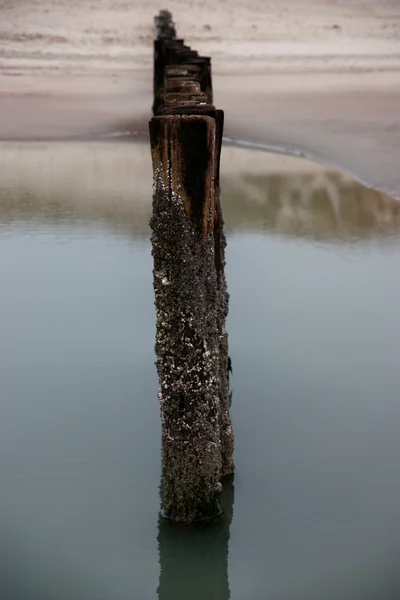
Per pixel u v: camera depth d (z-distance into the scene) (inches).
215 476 208.5
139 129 827.4
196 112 193.0
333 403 275.1
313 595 195.2
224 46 1186.0
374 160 625.3
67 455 246.4
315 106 840.9
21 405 273.0
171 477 207.8
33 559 207.9
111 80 1032.2
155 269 191.6
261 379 290.4
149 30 1238.9
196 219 187.6
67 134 803.4
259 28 1258.0
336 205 521.3
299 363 301.4
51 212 517.3
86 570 203.2
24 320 339.0
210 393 199.9
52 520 220.7
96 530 214.5
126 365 299.7
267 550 210.4
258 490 231.0
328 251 429.4
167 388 198.1
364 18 1311.5
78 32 1200.2
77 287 377.1
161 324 193.3
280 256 421.4
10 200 551.2
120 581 201.2
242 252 429.7
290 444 251.9
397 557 207.9
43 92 962.7
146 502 224.8
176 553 208.7
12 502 226.2
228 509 223.3
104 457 245.0
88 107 896.9
